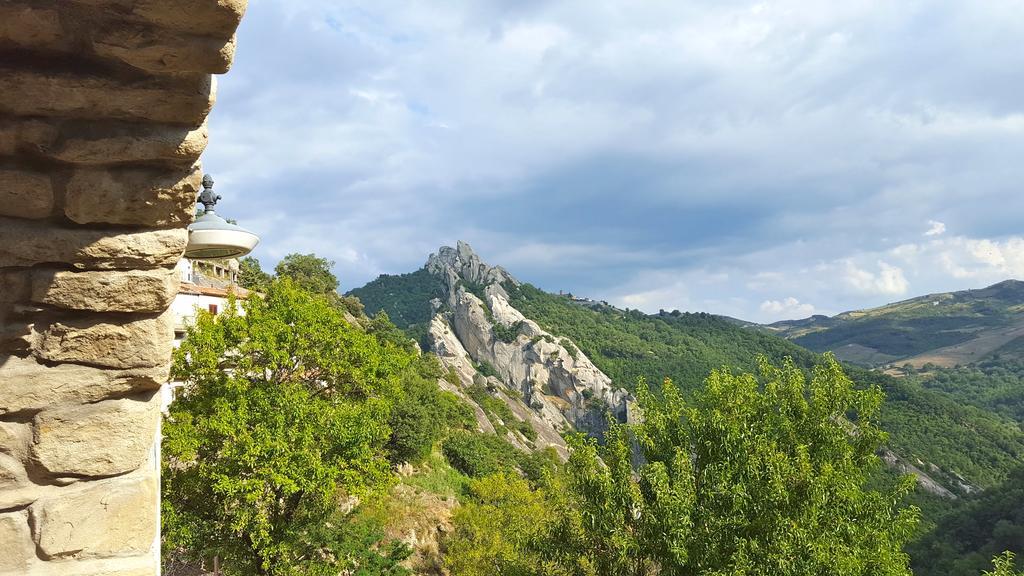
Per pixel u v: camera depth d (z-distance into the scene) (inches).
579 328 6535.4
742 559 375.9
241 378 583.5
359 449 596.1
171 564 674.8
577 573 478.3
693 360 6023.6
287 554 568.4
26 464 106.4
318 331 648.4
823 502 402.6
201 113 102.9
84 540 108.4
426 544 1018.1
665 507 406.3
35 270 104.8
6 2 85.0
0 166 99.7
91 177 102.3
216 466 541.6
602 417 5152.6
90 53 94.8
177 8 85.3
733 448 438.0
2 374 104.1
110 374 110.6
